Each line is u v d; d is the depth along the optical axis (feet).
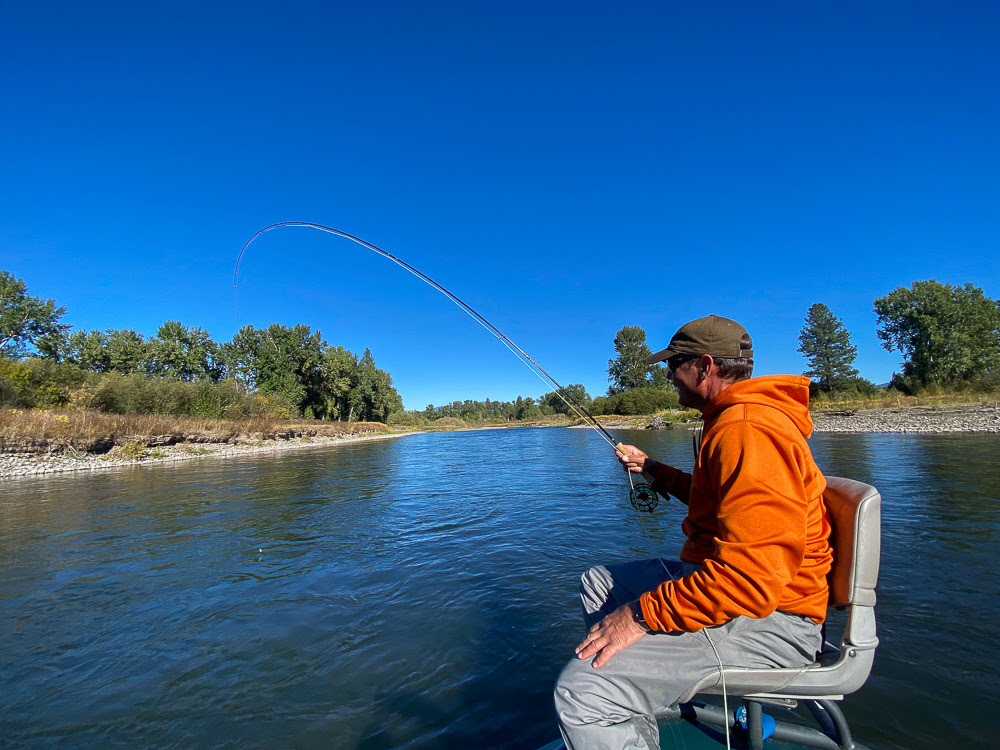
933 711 6.57
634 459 6.79
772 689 4.25
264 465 43.60
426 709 7.13
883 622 9.23
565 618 9.95
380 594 11.61
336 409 163.22
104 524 19.26
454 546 15.51
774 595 3.81
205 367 148.66
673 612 4.11
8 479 33.91
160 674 8.31
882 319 125.70
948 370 111.34
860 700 6.89
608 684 4.34
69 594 11.91
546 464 41.27
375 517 20.18
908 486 21.61
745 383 4.55
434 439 108.47
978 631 8.74
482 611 10.43
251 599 11.47
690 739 5.36
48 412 51.67
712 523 4.65
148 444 53.36
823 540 4.38
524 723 6.69
